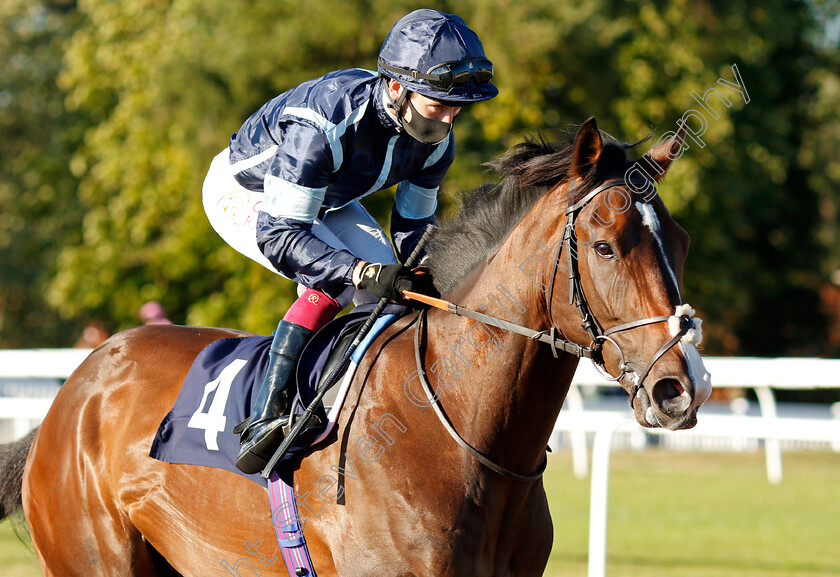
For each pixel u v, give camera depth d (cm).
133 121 2623
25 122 3825
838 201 3269
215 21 2266
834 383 697
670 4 2309
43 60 3769
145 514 486
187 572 482
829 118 3142
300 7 2078
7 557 959
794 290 3288
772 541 1034
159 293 2645
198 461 462
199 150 2189
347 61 2147
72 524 509
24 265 3744
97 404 516
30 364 920
